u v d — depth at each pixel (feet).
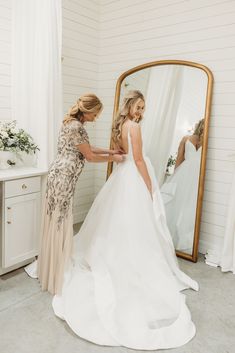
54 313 6.58
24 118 8.98
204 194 9.77
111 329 5.86
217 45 8.99
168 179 9.97
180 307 6.58
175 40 9.85
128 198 7.50
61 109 8.72
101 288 6.69
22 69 8.75
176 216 9.82
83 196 12.50
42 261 7.52
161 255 7.50
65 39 10.74
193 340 5.94
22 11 8.53
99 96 12.30
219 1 8.81
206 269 9.00
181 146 9.68
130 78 10.94
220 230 9.55
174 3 9.71
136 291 6.75
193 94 9.42
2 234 7.57
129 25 10.95
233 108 8.92
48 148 8.54
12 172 7.95
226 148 9.18
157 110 10.16
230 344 5.90
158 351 5.62
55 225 7.10
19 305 6.84
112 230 7.47
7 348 5.56
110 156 7.55
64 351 5.54
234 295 7.64
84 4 11.12
